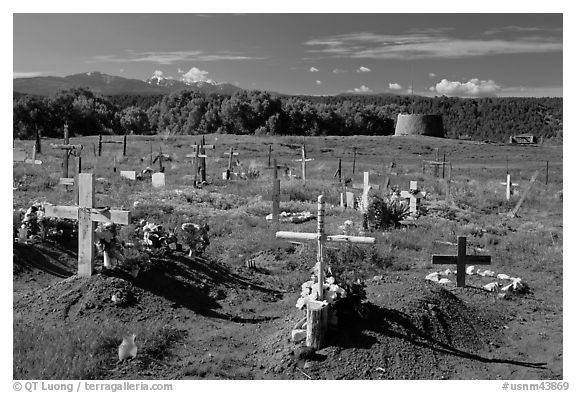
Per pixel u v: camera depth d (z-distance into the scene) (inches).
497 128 5369.1
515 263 680.4
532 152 2770.7
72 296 451.8
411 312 429.7
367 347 386.3
